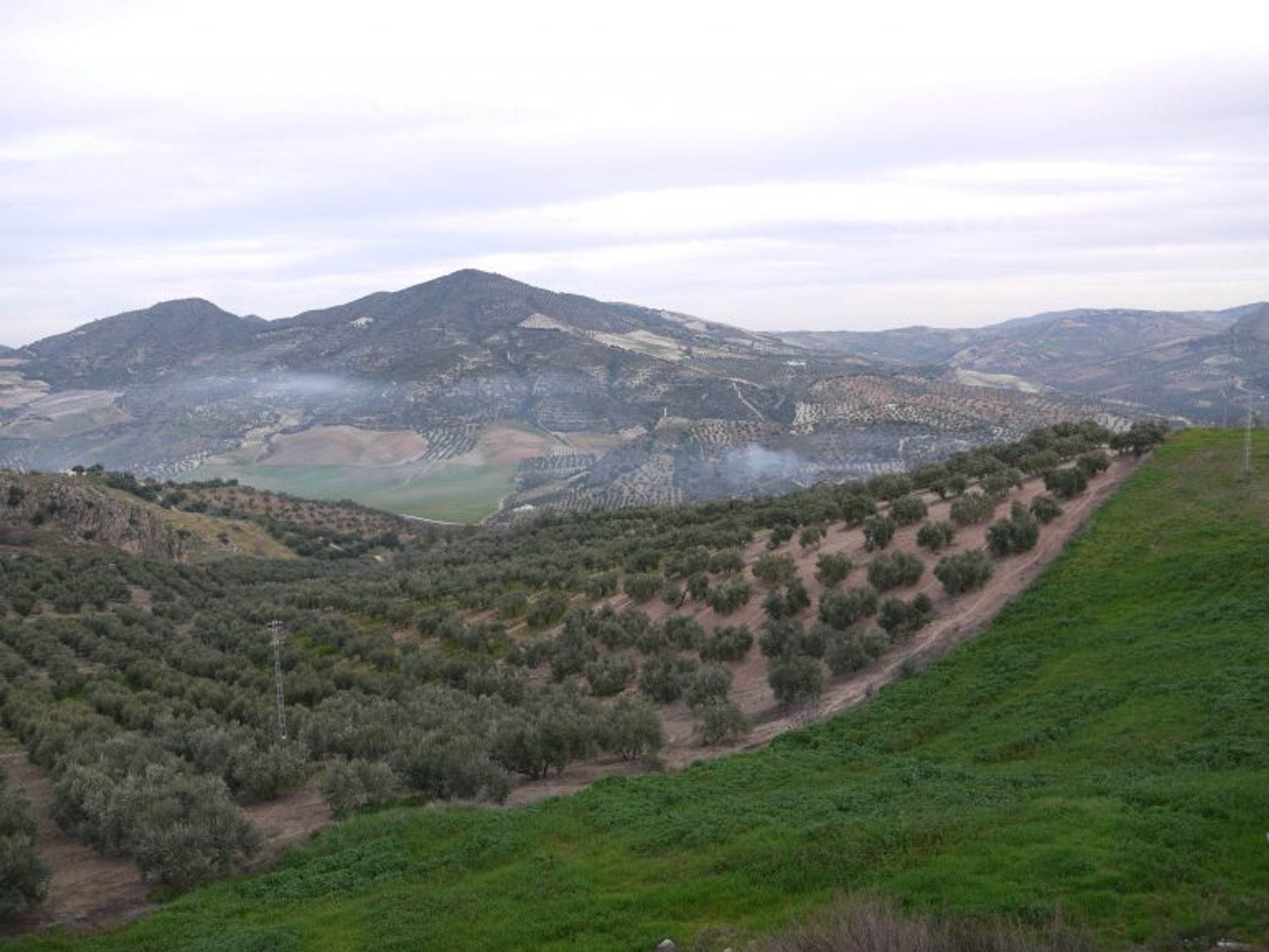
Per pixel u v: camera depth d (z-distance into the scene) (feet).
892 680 131.95
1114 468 211.00
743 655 172.65
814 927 47.83
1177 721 89.92
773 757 106.73
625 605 223.71
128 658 222.48
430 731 135.33
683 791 94.53
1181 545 148.87
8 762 152.05
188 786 103.81
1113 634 122.62
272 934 69.62
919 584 171.94
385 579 326.44
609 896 66.28
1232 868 55.31
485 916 66.69
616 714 132.05
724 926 58.23
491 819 91.91
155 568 355.36
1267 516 152.56
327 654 237.25
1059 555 158.40
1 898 81.97
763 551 231.91
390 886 78.59
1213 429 230.68
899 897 55.83
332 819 110.83
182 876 89.04
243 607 298.35
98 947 74.02
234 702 172.96
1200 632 114.21
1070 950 45.21
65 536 363.56
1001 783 82.53
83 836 106.73
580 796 96.84
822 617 167.12
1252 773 72.13
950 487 226.79
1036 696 110.11
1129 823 63.10
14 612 267.18
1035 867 57.88
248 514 529.86
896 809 76.13
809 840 69.10
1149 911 51.19
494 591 264.52
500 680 177.68
